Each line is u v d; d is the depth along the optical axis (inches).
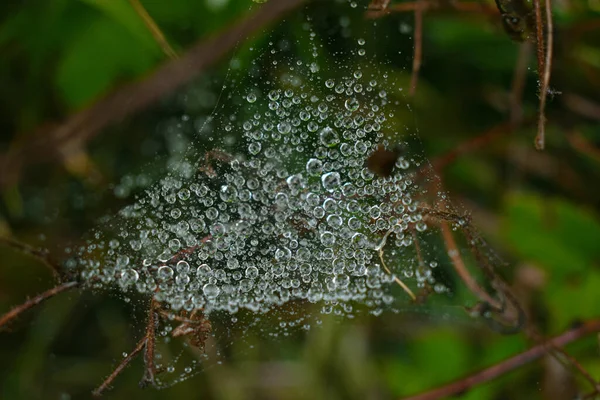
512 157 25.4
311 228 23.4
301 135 23.8
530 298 24.5
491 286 23.8
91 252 23.5
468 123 25.4
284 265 23.3
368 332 25.3
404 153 23.8
